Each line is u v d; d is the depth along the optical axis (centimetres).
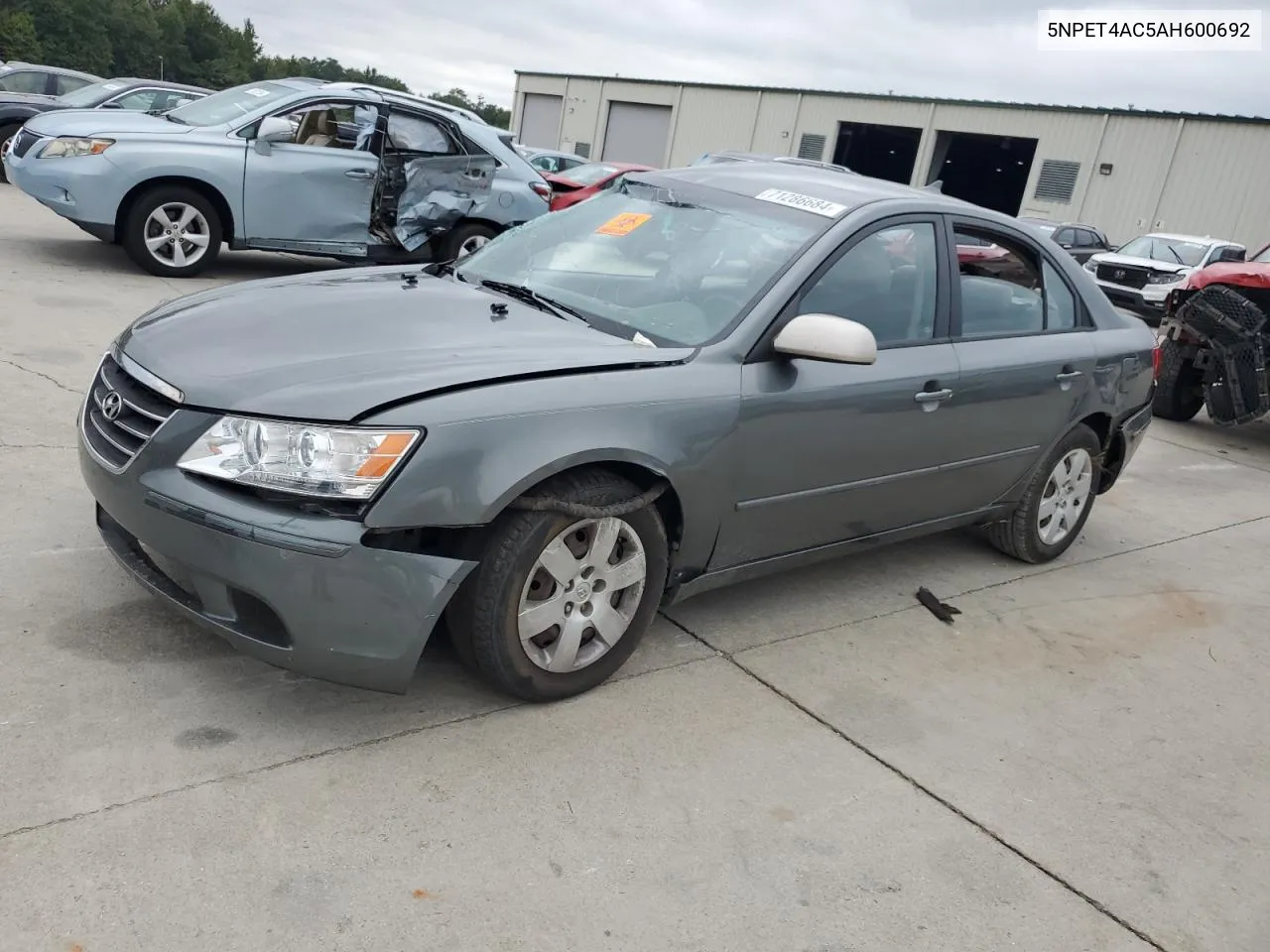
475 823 258
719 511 335
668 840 263
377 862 240
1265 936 263
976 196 3691
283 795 257
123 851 230
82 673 293
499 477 271
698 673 349
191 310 331
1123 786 321
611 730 307
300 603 257
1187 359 895
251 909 220
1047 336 455
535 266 390
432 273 401
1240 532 611
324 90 921
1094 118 2820
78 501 405
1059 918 257
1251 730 368
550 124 4231
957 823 289
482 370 284
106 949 205
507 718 304
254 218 902
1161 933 258
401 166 939
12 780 246
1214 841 299
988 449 431
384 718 296
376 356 290
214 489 261
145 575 288
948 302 406
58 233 1052
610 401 296
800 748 314
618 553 316
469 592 285
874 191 407
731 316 340
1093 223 2853
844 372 358
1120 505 638
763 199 394
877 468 382
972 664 389
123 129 859
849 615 416
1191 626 456
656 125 3850
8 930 205
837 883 257
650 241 383
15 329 649
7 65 1625
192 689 295
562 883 242
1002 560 506
